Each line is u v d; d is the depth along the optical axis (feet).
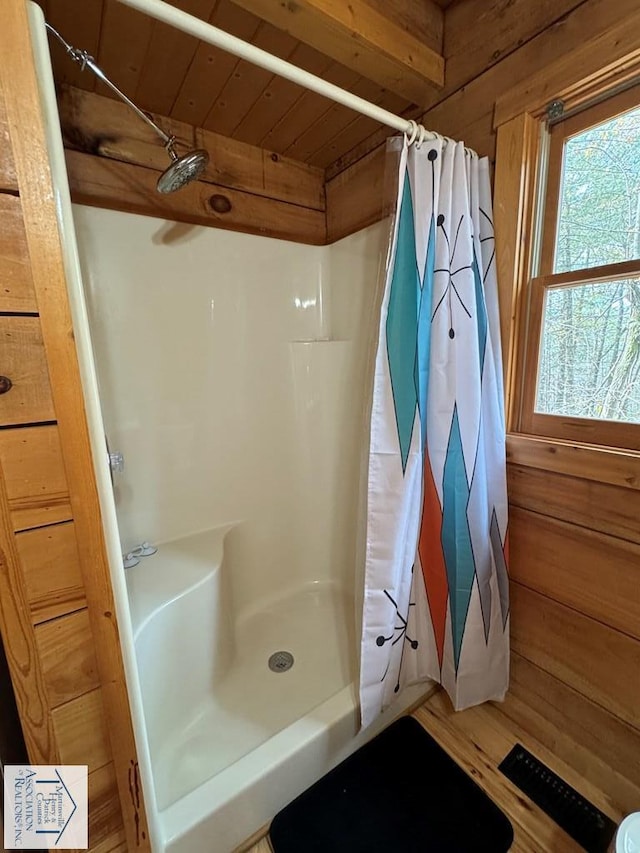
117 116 4.25
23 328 1.90
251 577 5.70
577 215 3.42
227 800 3.05
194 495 5.20
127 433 4.65
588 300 3.40
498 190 3.74
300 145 5.24
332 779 3.70
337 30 3.31
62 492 2.09
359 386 5.63
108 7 3.07
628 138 3.05
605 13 2.93
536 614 3.97
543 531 3.80
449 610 3.93
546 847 3.20
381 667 3.73
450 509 3.74
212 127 4.79
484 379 3.76
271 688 4.44
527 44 3.43
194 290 4.91
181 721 3.92
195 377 5.03
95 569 2.24
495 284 3.81
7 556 2.01
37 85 1.82
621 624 3.34
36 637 2.14
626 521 3.19
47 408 2.00
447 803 3.51
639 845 2.49
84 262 4.19
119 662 2.40
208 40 2.32
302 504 6.11
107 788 2.51
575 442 3.53
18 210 1.82
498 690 4.20
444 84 4.14
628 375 3.20
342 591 6.09
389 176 3.44
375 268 5.20
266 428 5.67
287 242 5.62
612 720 3.49
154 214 4.57
